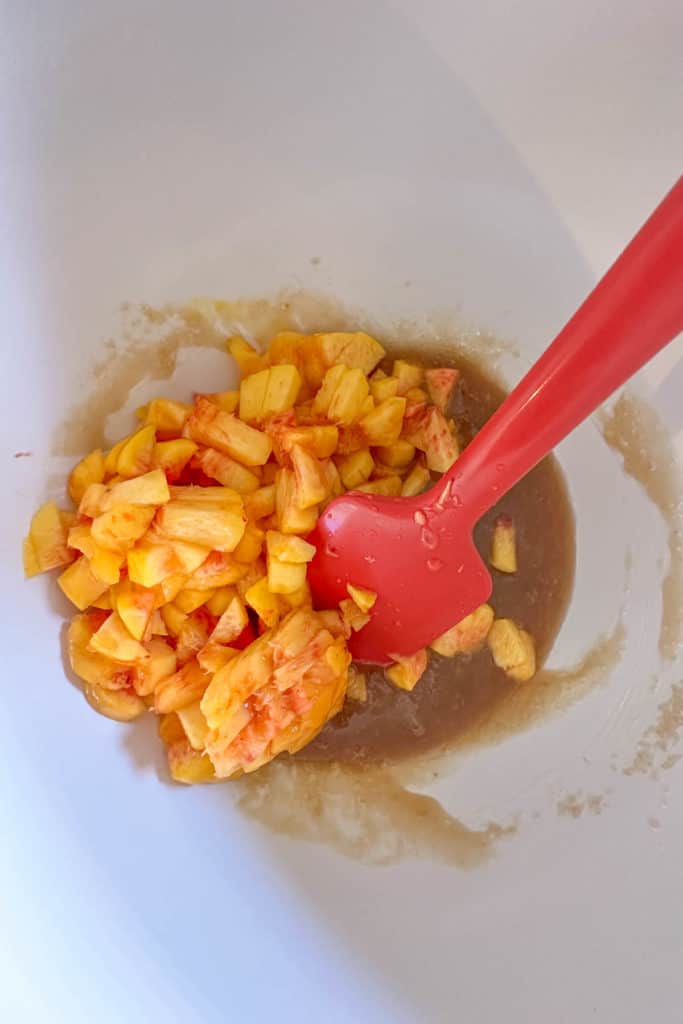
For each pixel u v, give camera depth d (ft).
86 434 1.23
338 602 1.24
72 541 1.17
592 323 0.95
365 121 1.19
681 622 1.31
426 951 1.21
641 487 1.32
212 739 1.17
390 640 1.26
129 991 1.09
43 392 1.19
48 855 1.11
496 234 1.26
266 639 1.18
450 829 1.29
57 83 1.08
